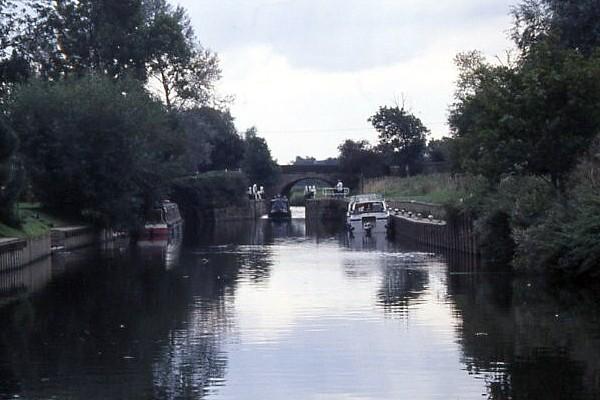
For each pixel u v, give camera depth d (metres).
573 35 52.53
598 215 35.50
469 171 47.75
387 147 128.75
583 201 36.66
